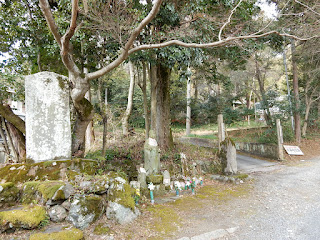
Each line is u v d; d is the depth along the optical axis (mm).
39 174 3482
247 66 13031
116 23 3807
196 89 20188
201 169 7043
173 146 8180
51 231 2633
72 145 4398
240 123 18312
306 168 7789
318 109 15812
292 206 4273
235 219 3674
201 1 5363
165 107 8031
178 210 4043
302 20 7090
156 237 2971
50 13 3025
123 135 9914
